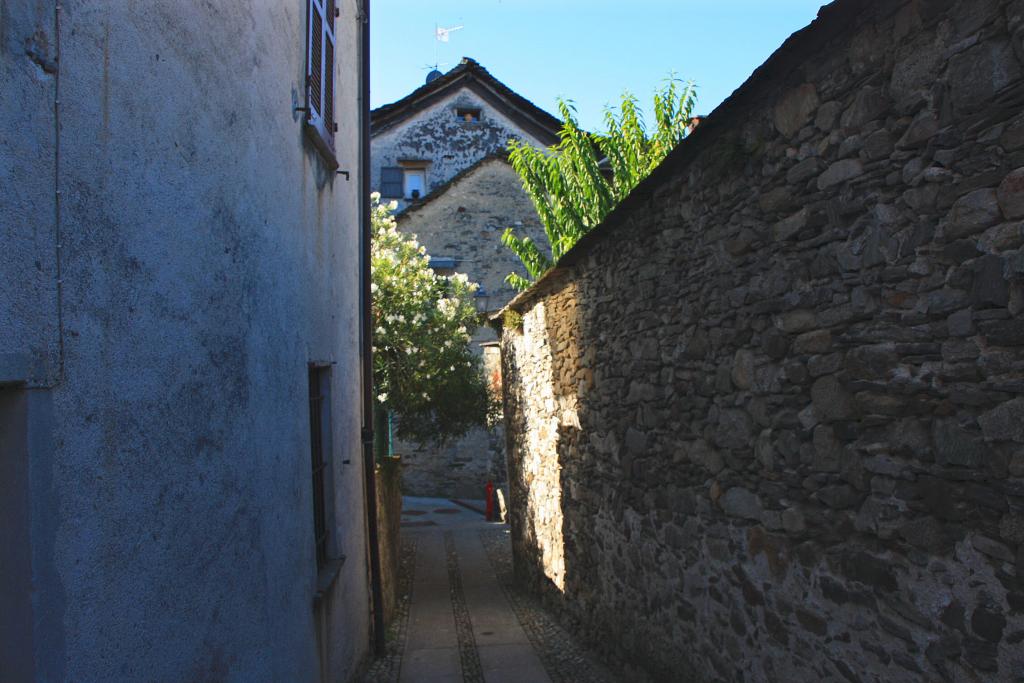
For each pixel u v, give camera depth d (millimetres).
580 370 6605
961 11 2314
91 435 1868
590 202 10836
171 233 2369
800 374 3230
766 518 3535
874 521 2779
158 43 2289
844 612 2971
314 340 4668
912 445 2584
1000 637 2219
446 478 18703
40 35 1683
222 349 2828
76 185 1821
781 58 3053
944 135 2402
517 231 18172
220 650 2715
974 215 2285
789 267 3287
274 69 3656
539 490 8531
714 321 4004
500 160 18328
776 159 3361
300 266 4254
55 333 1720
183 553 2410
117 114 2027
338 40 5867
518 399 9688
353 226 6629
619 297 5492
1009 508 2186
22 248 1603
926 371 2520
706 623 4191
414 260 12055
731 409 3846
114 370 1992
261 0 3432
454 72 19906
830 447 3041
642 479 5148
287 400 3834
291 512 3826
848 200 2883
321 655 4461
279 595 3521
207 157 2689
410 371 11188
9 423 1612
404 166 20094
